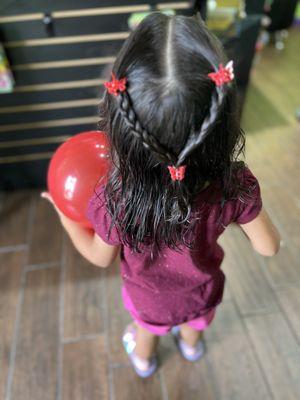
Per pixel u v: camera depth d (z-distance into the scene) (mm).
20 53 1439
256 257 1479
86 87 1562
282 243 1530
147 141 468
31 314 1333
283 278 1411
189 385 1147
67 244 1568
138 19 1373
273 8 3070
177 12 1425
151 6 1395
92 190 768
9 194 1823
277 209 1682
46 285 1420
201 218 634
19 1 1311
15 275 1458
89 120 1671
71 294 1390
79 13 1368
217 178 577
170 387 1144
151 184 546
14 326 1300
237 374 1167
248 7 1970
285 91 2543
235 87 491
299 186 1804
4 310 1345
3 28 1366
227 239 1546
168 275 764
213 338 1247
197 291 823
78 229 840
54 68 1496
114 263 1486
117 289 1399
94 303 1359
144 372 1160
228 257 1480
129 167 535
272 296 1356
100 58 1487
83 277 1442
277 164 1939
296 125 2227
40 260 1509
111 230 645
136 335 1131
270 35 3227
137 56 458
